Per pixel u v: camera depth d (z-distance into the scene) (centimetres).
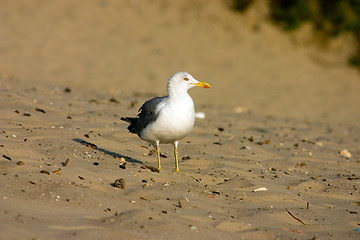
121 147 1174
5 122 1199
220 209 852
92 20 3403
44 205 738
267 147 1366
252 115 1970
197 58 3130
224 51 3312
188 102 1003
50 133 1166
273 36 3634
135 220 725
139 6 3653
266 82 2930
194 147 1255
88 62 2798
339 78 3259
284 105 2480
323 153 1384
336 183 1091
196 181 998
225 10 3734
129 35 3294
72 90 1930
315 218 865
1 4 3412
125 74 2675
